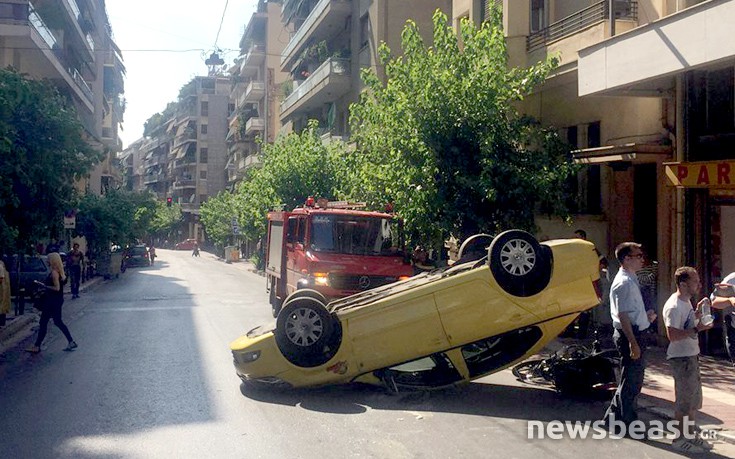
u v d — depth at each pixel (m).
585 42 14.28
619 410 7.41
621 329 7.23
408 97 14.12
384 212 15.84
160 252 97.19
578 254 8.91
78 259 25.70
